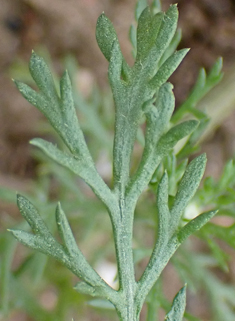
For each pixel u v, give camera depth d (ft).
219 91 0.49
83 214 0.49
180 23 0.73
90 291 0.36
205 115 0.42
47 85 0.36
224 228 0.41
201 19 0.73
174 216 0.36
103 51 0.36
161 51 0.36
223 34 0.73
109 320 0.65
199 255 0.49
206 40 0.73
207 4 0.73
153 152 0.36
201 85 0.42
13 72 0.67
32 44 0.72
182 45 0.74
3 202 0.68
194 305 0.73
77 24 0.72
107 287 0.36
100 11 0.72
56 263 0.55
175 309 0.36
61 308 0.54
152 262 0.36
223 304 0.48
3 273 0.45
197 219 0.36
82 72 0.73
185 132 0.36
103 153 0.65
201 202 0.42
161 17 0.36
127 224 0.37
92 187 0.36
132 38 0.39
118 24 0.72
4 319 0.63
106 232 0.56
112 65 0.36
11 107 0.70
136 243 0.58
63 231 0.35
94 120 0.54
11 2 0.71
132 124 0.37
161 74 0.36
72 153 0.36
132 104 0.36
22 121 0.71
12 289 0.47
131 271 0.37
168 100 0.36
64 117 0.36
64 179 0.51
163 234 0.36
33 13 0.72
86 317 0.64
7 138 0.71
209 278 0.48
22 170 0.71
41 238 0.35
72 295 0.54
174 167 0.39
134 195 0.37
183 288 0.36
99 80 0.74
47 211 0.46
